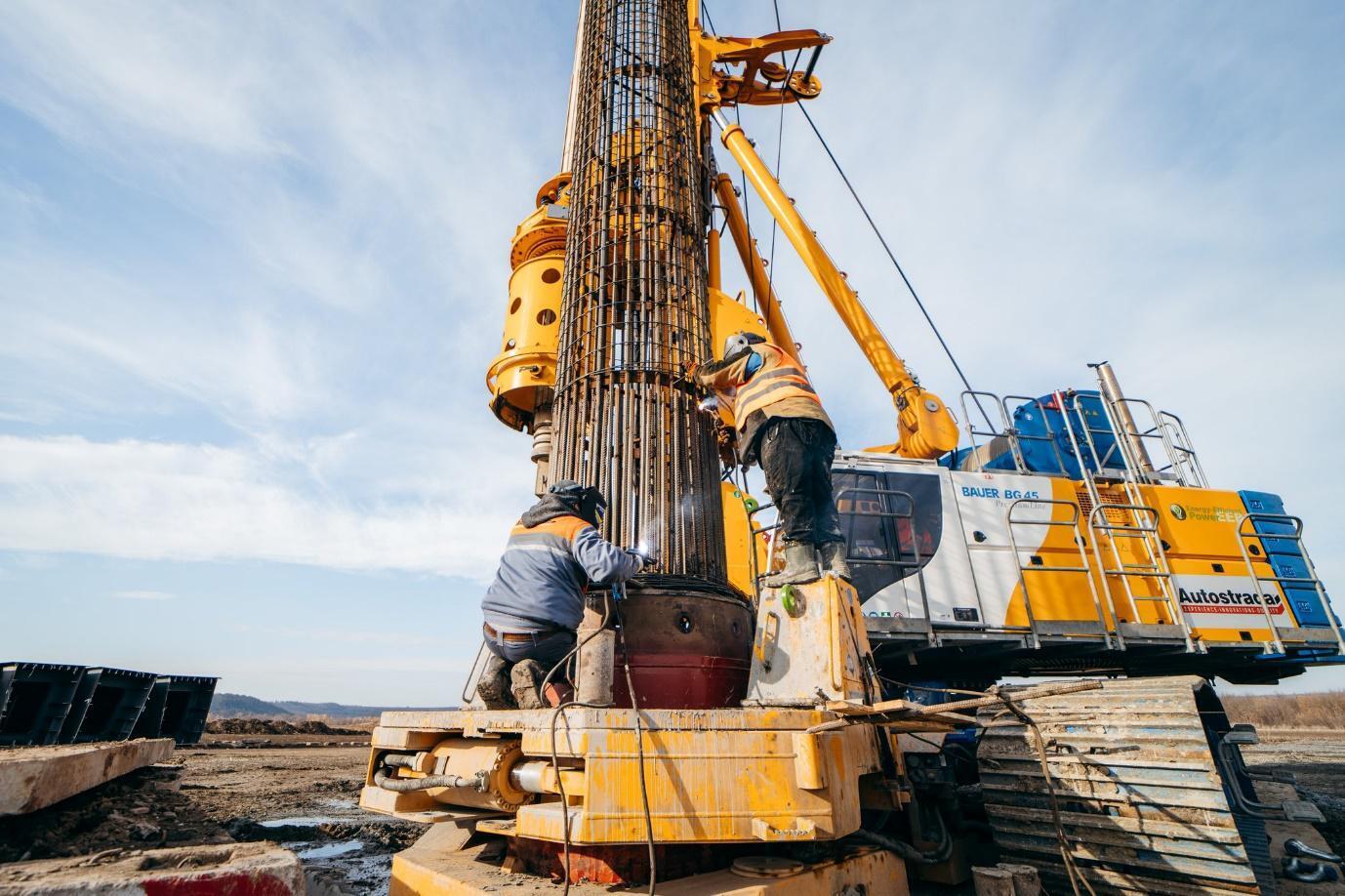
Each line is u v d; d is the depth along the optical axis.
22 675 8.05
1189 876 3.19
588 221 5.34
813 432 3.79
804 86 10.17
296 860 2.15
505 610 3.25
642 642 3.77
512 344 7.38
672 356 4.77
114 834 4.37
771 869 2.62
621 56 5.97
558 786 2.35
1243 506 7.46
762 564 6.30
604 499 4.02
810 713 2.78
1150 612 6.71
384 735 3.48
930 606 6.11
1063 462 7.47
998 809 3.92
